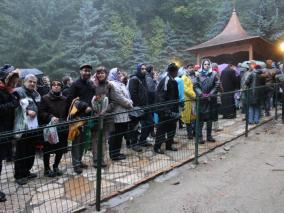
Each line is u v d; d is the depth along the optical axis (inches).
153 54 1624.0
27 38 1366.9
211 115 325.1
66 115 240.7
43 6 1533.0
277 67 532.4
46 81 321.7
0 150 199.3
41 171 247.8
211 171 255.9
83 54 1380.4
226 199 207.6
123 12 1798.7
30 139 220.5
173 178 241.1
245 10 1739.7
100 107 241.0
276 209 193.6
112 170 247.9
